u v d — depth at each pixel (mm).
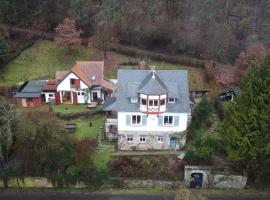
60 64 77812
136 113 56219
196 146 55094
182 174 54188
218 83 72312
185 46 81500
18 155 54188
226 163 54906
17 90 68812
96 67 69562
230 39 80750
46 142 52531
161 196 52719
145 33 82375
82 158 53531
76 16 84312
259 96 48562
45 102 68500
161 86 55000
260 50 70938
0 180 54406
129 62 78438
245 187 53812
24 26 86750
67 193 53531
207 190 53750
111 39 80250
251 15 83750
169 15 85625
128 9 84500
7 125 52438
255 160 50469
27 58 78938
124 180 53750
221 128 54125
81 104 68250
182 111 55781
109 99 63688
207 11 84312
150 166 54781
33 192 53844
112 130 59969
